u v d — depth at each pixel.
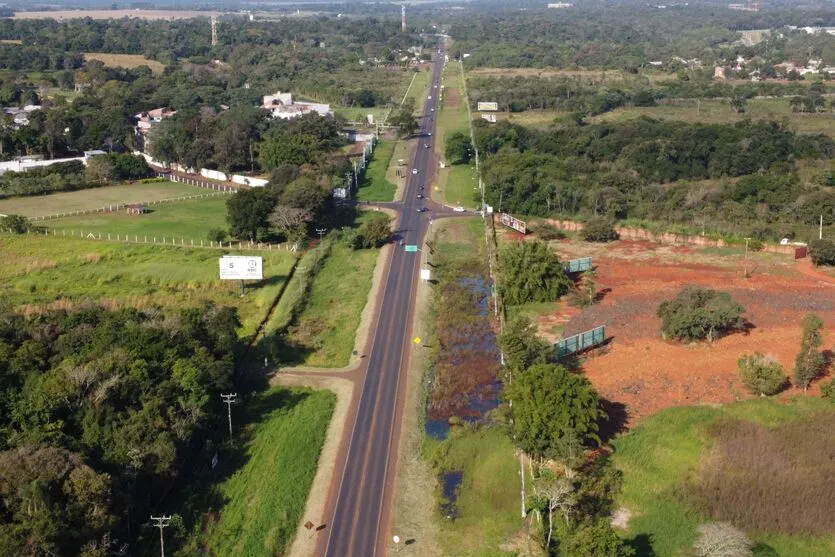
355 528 79.56
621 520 78.69
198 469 88.88
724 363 110.31
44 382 89.25
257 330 124.88
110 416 86.50
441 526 79.81
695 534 76.25
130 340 100.38
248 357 116.38
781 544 75.44
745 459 86.50
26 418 85.25
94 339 102.75
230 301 136.75
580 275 148.62
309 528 79.50
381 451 92.75
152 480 82.12
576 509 79.31
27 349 98.25
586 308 133.00
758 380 100.38
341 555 75.75
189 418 90.88
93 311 113.31
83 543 70.69
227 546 76.81
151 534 77.81
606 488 83.12
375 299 139.00
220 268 137.38
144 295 137.12
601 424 95.12
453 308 134.50
